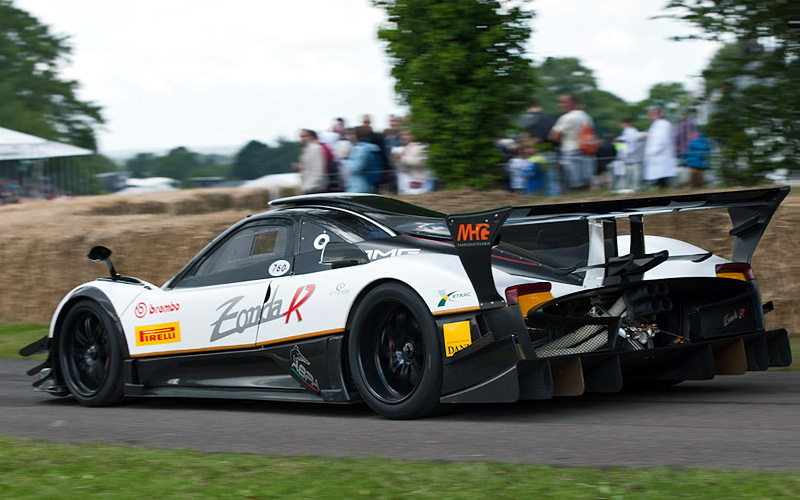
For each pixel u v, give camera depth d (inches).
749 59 437.1
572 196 450.0
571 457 163.0
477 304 205.6
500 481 135.6
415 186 503.8
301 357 239.5
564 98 478.0
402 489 132.6
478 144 466.9
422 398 213.6
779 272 354.3
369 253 235.5
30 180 933.2
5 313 504.1
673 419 206.4
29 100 2571.4
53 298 489.7
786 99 436.5
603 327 219.6
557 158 472.4
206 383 266.7
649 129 469.7
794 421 196.9
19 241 493.7
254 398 251.9
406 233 239.0
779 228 353.1
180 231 462.6
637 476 136.1
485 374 206.1
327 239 246.4
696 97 459.8
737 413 212.2
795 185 447.2
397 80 476.7
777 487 125.3
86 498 133.2
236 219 467.5
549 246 246.4
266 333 246.4
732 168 457.4
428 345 211.8
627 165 475.8
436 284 211.9
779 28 426.9
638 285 222.5
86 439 209.2
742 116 447.8
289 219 259.1
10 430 226.7
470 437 189.5
